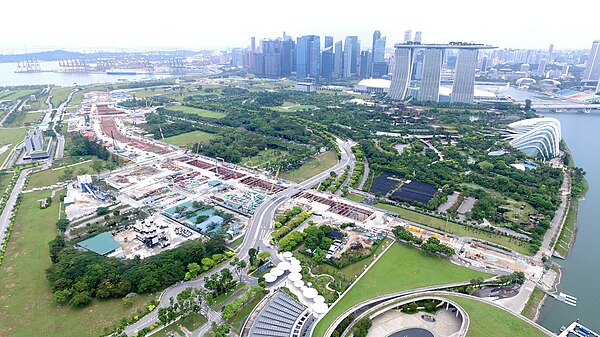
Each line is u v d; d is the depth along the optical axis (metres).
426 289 188.62
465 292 189.88
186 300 176.62
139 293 183.75
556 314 179.00
